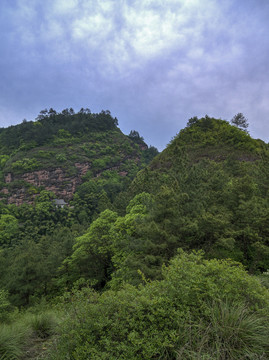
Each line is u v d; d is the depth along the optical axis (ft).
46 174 398.21
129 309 10.24
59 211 300.61
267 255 44.62
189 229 38.65
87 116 643.04
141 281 34.47
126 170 512.22
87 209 315.78
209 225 41.32
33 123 586.04
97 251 65.92
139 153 612.70
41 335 14.23
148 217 42.01
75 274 71.82
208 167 107.45
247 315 10.30
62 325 10.85
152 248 38.40
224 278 11.51
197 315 10.15
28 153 450.30
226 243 38.55
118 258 53.52
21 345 12.45
